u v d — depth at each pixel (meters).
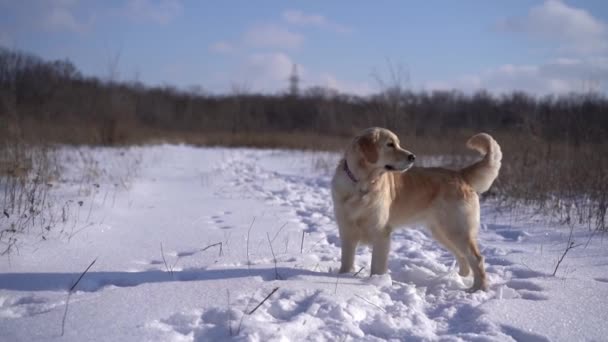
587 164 9.92
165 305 3.61
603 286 4.36
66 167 10.97
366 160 4.64
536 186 9.08
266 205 8.48
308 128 30.08
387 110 13.52
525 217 7.79
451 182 4.91
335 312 3.58
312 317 3.48
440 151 13.62
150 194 9.09
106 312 3.46
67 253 5.01
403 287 4.31
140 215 7.18
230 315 3.42
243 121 31.52
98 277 4.32
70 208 6.95
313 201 9.28
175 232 6.22
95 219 6.55
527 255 5.59
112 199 8.05
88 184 8.96
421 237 6.74
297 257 5.23
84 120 20.30
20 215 6.18
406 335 3.34
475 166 5.06
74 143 16.81
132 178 10.47
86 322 3.30
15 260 4.68
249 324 3.28
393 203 4.90
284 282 4.16
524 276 4.91
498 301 3.95
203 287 3.98
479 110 22.98
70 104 21.05
